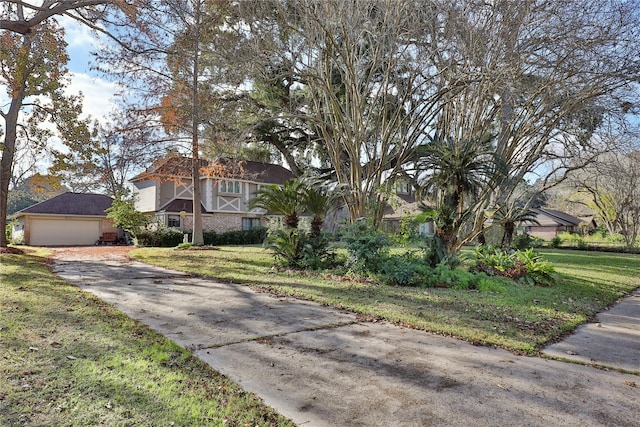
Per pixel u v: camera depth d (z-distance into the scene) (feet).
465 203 36.01
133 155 55.88
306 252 36.19
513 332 17.19
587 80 31.27
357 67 36.24
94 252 58.39
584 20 29.96
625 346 16.01
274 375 11.89
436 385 11.39
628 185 83.87
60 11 43.50
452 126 37.93
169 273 34.63
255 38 35.86
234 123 54.80
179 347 14.10
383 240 31.32
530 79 34.01
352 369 12.52
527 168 38.83
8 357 12.05
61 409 9.07
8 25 41.88
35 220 84.64
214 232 80.48
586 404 10.37
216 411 9.45
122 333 15.34
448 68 33.99
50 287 24.68
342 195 37.73
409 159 37.19
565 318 20.58
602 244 90.94
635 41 29.58
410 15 33.55
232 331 16.55
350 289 26.45
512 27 31.07
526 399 10.59
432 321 18.61
